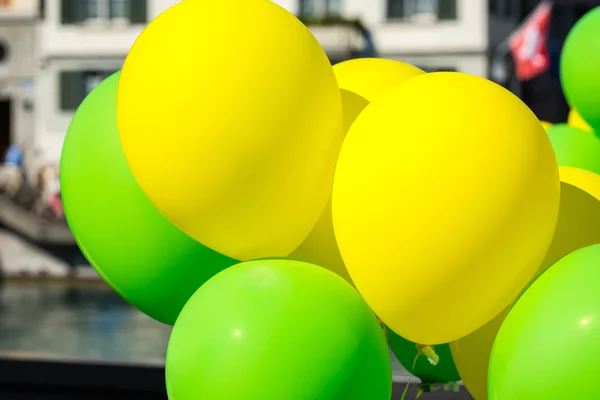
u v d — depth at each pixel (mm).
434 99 2996
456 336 3195
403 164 2934
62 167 3768
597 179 3605
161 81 3111
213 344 3025
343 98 3672
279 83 3057
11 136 26484
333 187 3143
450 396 6066
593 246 3104
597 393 2818
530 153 2965
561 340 2875
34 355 7488
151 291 3625
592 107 4559
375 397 3084
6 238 21391
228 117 3027
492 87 3084
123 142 3260
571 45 4633
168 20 3246
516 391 2951
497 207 2900
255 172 3062
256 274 3141
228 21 3131
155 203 3281
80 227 3662
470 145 2914
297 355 2957
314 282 3104
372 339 3082
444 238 2904
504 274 3012
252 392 2949
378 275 3025
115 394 7133
